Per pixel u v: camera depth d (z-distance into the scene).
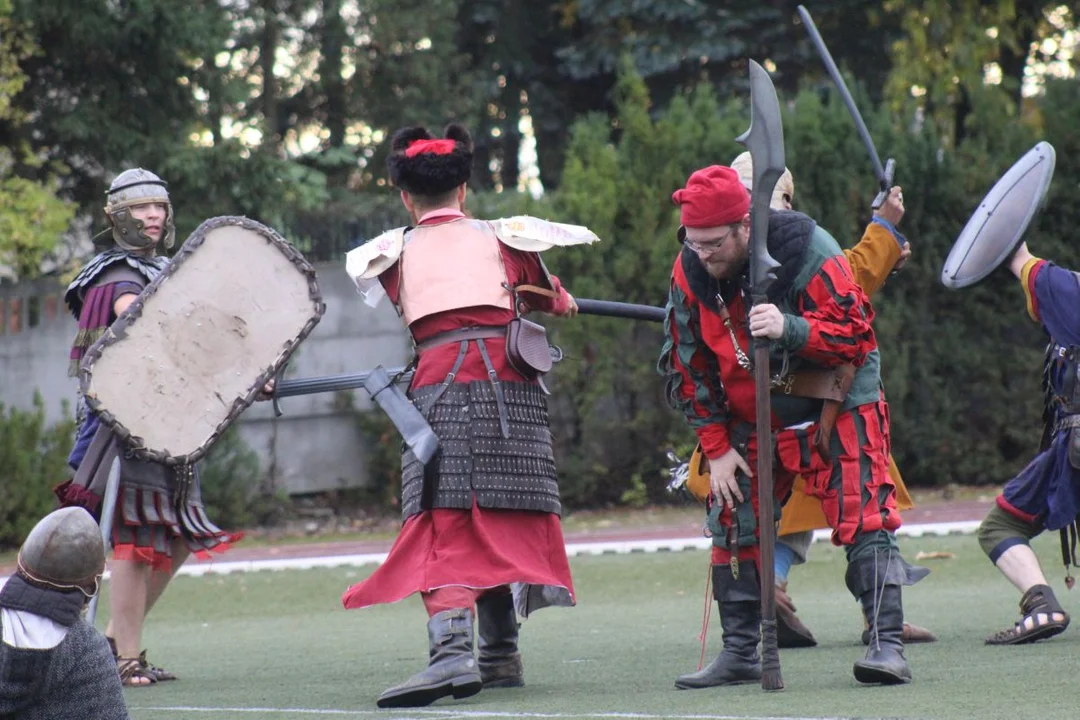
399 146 14.99
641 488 49.72
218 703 14.17
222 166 51.91
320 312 14.97
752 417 13.64
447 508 13.74
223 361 14.82
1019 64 67.00
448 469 13.79
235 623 25.00
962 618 20.00
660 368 13.95
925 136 50.31
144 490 16.50
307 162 74.25
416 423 13.88
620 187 49.84
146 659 18.86
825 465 13.42
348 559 36.84
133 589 16.69
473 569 13.65
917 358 50.41
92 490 16.09
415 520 13.93
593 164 50.22
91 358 14.62
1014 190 17.16
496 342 14.20
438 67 74.81
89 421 16.66
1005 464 51.28
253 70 74.06
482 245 14.48
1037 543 32.12
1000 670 14.13
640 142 50.47
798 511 17.38
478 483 13.80
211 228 14.91
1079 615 19.66
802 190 48.81
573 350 49.00
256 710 13.44
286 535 47.19
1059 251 50.12
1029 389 50.81
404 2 74.38
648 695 13.40
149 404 14.70
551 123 80.94
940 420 50.56
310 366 50.09
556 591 14.27
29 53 50.03
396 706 13.22
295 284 14.99
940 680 13.48
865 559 13.41
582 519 48.25
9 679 8.97
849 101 17.53
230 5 70.06
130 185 17.00
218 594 30.09
